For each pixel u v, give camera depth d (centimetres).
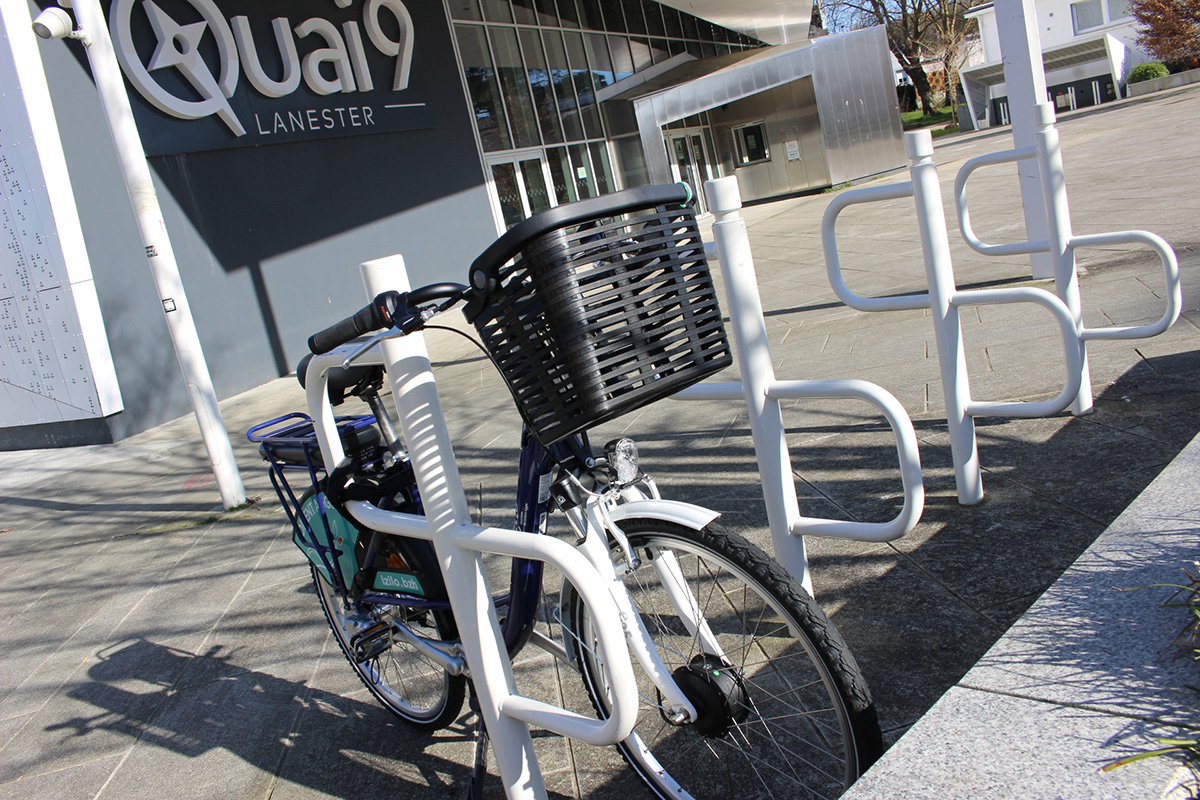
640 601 198
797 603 154
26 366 913
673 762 198
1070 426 336
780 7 2480
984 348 461
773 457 213
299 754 248
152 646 346
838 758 177
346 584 234
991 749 121
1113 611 143
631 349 142
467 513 162
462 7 1417
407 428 158
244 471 631
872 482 330
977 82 3172
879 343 536
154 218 486
